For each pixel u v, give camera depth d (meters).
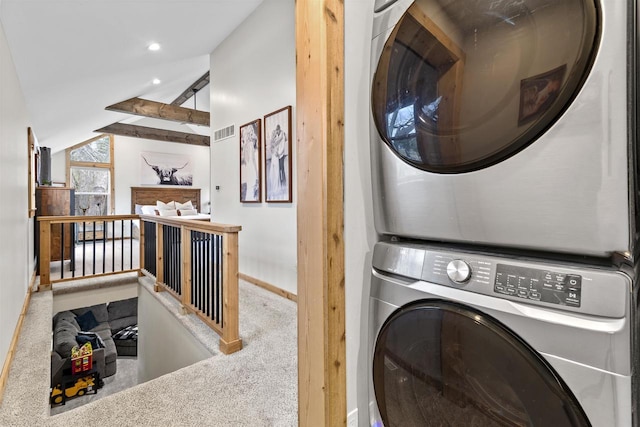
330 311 1.08
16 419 1.58
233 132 4.41
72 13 2.40
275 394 1.79
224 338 2.26
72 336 4.53
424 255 0.92
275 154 3.60
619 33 0.58
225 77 4.55
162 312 3.32
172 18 3.33
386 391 1.02
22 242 3.01
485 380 0.77
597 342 0.62
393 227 1.03
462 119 0.80
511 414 0.74
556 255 0.72
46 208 4.91
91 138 8.50
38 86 3.44
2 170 2.09
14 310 2.44
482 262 0.79
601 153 0.61
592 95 0.61
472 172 0.80
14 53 2.54
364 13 1.16
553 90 0.65
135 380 4.77
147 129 8.34
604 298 0.62
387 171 1.02
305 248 1.14
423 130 0.89
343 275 1.12
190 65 5.26
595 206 0.63
